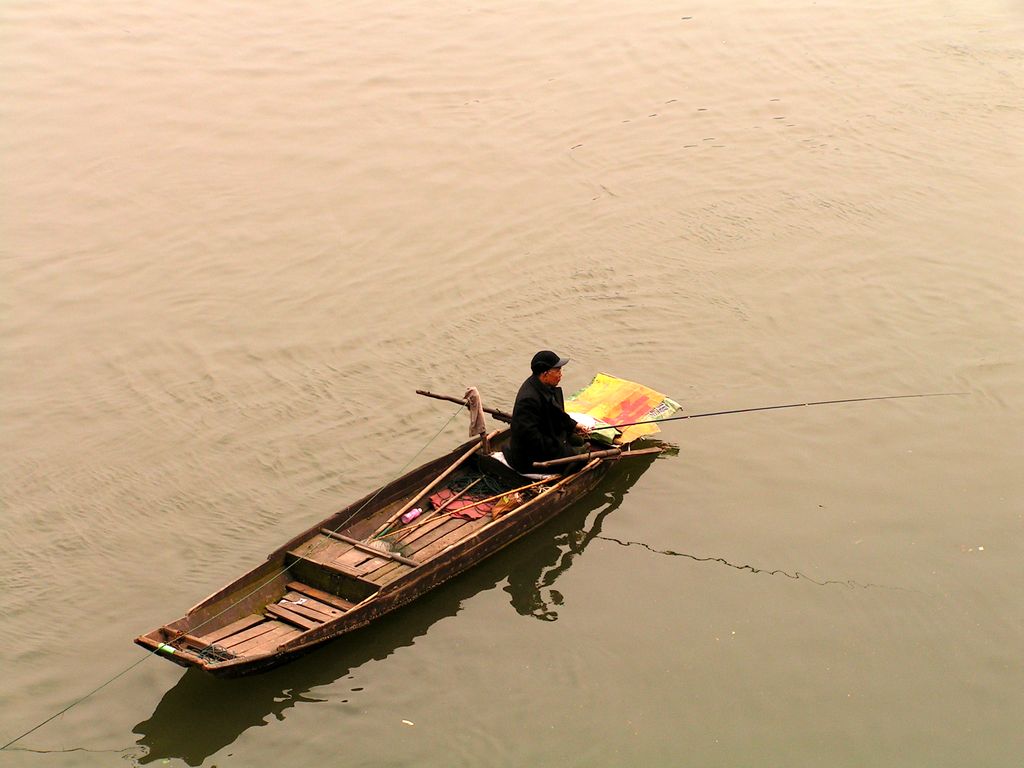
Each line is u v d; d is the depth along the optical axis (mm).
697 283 14641
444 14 22547
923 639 9430
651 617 9773
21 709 8867
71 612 9883
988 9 22641
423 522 10477
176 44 21312
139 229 16031
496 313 14188
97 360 13492
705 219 16016
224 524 10945
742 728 8602
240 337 13852
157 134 18375
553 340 13656
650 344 13523
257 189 16906
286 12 22672
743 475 11477
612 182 17016
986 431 11930
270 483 11516
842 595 9922
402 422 12375
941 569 10156
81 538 10789
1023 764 8227
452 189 16875
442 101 19312
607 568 10359
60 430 12352
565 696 8961
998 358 13008
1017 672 9070
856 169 17156
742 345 13445
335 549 9891
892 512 10875
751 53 20906
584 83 19906
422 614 9812
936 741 8445
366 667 9266
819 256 15109
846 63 20516
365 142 18109
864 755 8328
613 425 11570
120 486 11500
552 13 22547
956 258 14906
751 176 17062
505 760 8359
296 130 18453
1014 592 9859
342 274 15023
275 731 8688
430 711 8852
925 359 13055
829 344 13391
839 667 9164
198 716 8836
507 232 15852
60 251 15547
